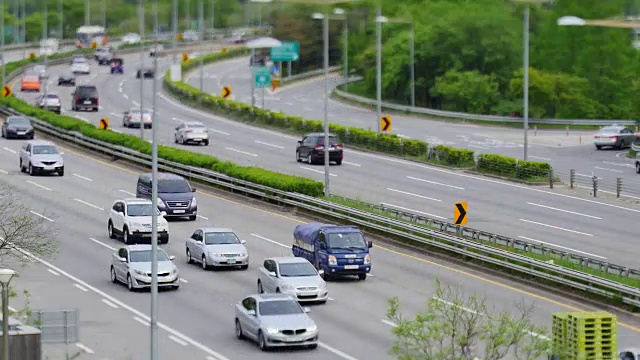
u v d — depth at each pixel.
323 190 84.44
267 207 84.75
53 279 63.56
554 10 168.62
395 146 110.75
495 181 96.88
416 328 40.59
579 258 61.38
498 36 168.50
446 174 100.25
